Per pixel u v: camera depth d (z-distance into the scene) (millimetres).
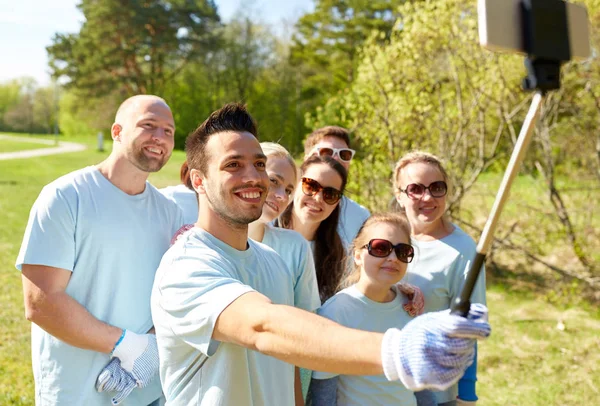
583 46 1291
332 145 3914
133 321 2627
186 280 1676
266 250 2062
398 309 2662
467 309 1242
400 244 2568
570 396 4984
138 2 41781
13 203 15148
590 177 8211
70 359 2535
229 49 44219
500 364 5621
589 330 6398
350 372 1328
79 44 42344
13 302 6996
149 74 44438
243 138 1803
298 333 1396
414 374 1195
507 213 9008
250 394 1754
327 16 41906
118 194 2643
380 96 8297
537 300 7430
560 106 8617
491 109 8766
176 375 1783
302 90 41500
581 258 7719
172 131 2742
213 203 1811
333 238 3184
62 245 2486
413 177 2977
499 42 1190
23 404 4492
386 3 40000
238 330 1513
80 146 49094
